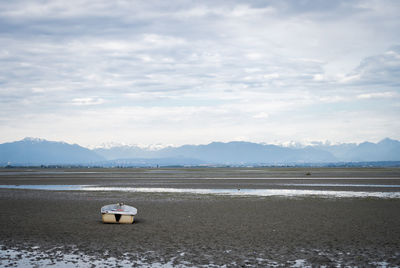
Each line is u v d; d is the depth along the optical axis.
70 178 88.38
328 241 20.53
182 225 25.30
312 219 27.44
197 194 46.31
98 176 100.19
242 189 53.78
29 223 26.02
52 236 21.94
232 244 20.03
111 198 42.03
